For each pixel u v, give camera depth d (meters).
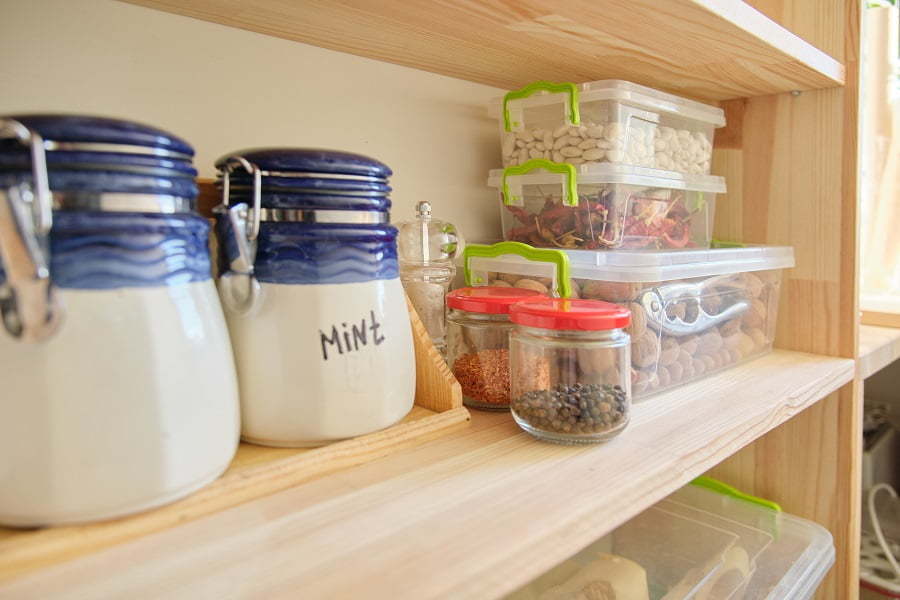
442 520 0.37
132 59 0.52
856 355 0.85
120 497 0.33
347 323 0.44
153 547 0.34
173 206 0.36
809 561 0.78
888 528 1.27
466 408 0.59
